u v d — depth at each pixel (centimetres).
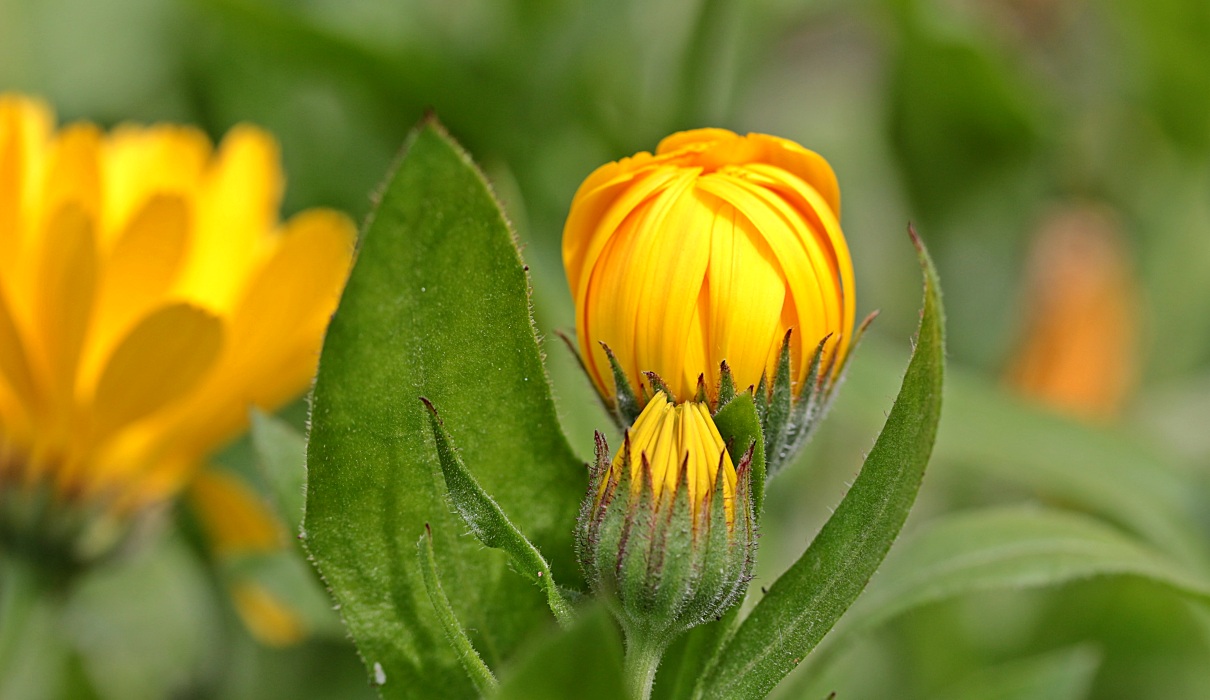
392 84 39
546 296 33
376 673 29
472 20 40
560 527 29
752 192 28
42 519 34
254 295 34
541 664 26
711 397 28
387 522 28
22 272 33
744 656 28
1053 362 41
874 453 28
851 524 28
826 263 28
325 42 38
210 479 36
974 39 39
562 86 39
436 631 29
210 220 35
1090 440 37
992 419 37
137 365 33
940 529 32
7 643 34
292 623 36
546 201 40
